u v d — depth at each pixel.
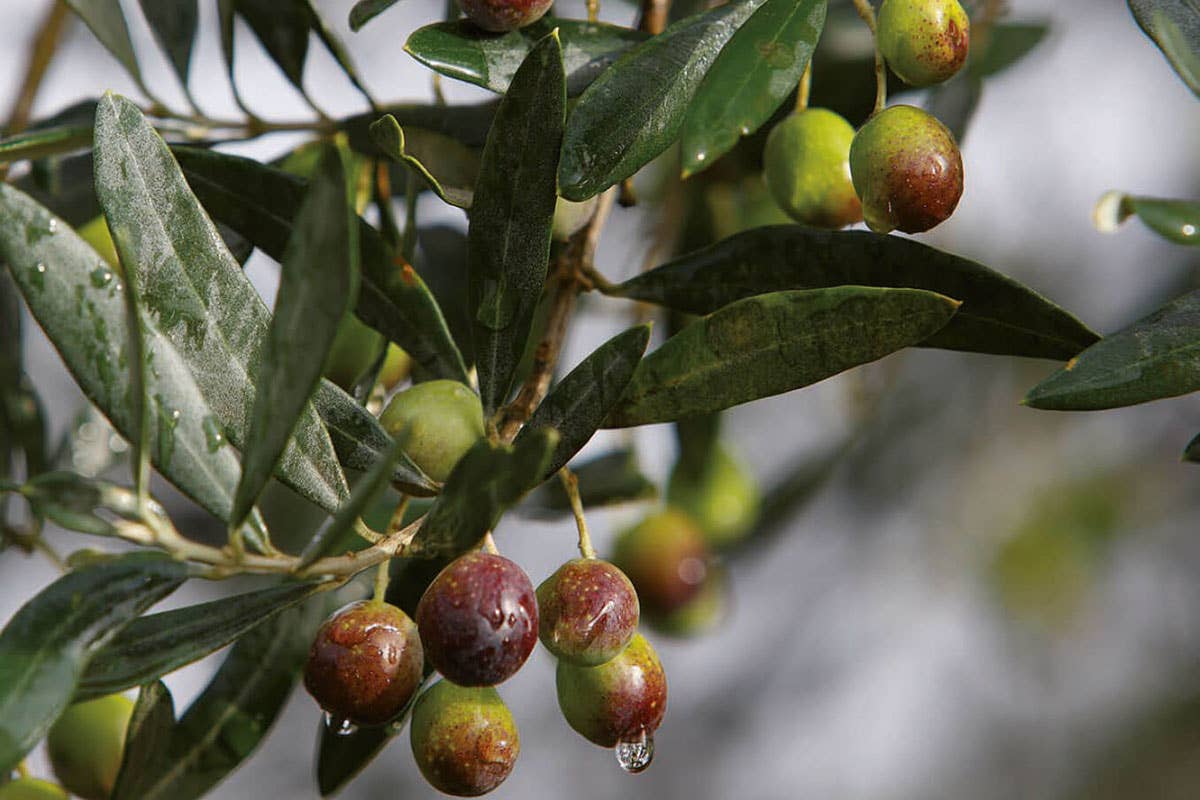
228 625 0.51
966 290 0.53
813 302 0.51
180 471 0.50
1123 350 0.51
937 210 0.52
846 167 0.55
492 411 0.53
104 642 0.48
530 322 0.53
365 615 0.50
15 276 0.49
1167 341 0.51
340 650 0.50
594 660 0.51
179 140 0.60
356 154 0.58
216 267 0.51
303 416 0.51
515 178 0.52
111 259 0.59
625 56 0.52
